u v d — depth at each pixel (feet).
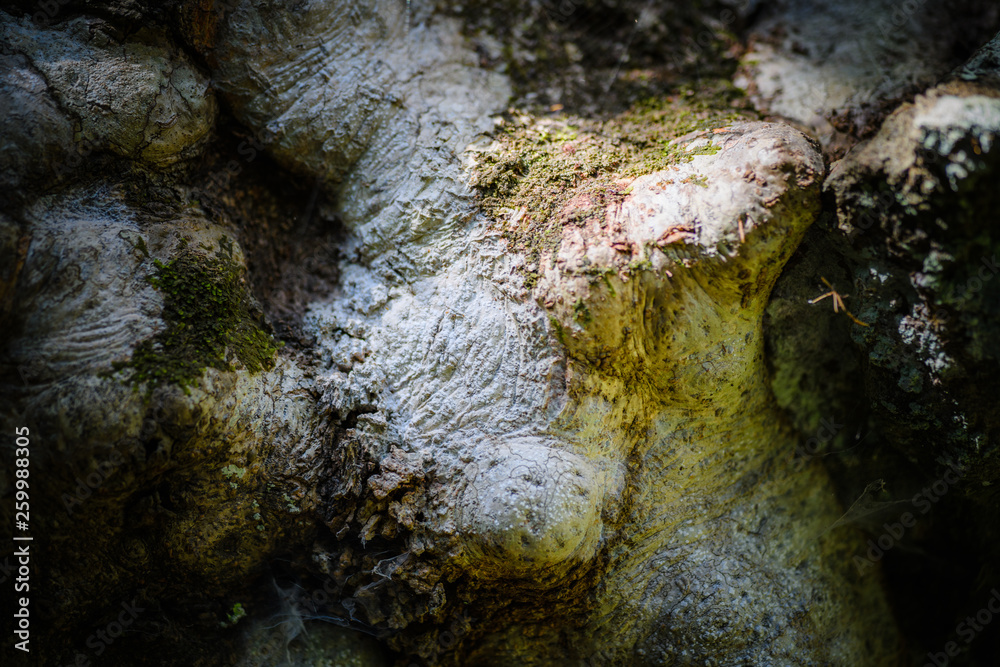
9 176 6.73
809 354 8.16
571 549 6.97
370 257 8.38
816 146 7.63
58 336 6.57
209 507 7.12
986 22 9.98
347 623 7.82
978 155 6.18
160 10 7.63
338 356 7.84
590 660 7.95
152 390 6.52
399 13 8.99
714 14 10.50
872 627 8.68
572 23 10.31
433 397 7.52
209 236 7.71
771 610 8.02
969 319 6.59
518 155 8.21
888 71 9.31
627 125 9.12
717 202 7.15
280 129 8.30
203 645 7.79
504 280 7.57
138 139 7.41
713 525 8.12
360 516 7.28
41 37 7.25
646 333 7.42
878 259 7.02
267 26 8.16
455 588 7.41
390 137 8.46
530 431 7.25
